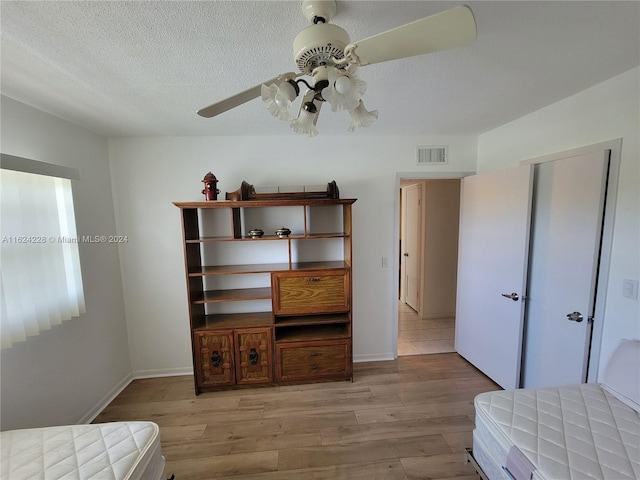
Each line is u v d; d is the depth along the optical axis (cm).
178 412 217
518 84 164
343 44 89
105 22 103
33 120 176
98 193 230
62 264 181
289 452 178
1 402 151
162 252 258
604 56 135
